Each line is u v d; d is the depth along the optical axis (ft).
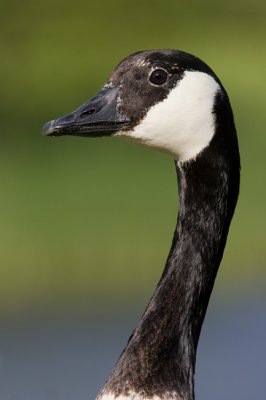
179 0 108.37
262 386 48.49
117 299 56.80
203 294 27.12
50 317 55.01
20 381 46.70
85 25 100.53
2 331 53.42
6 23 98.37
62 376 47.47
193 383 26.68
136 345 26.45
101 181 69.31
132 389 26.09
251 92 93.04
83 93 92.22
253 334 53.93
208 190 26.78
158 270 59.62
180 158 26.94
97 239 61.98
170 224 63.46
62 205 65.87
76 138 76.64
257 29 110.01
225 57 102.32
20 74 94.12
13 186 68.69
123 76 27.20
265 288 59.52
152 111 26.86
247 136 80.84
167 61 26.81
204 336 53.83
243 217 65.51
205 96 26.53
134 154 73.56
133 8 104.06
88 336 52.42
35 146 77.00
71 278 59.16
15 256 60.49
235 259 62.03
